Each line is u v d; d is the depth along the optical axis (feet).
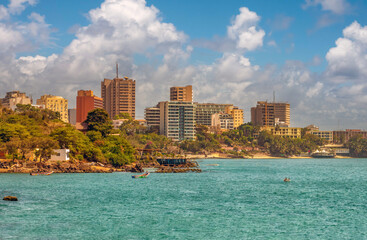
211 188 490.49
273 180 622.54
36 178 542.98
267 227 281.33
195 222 293.43
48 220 291.17
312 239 253.44
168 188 480.23
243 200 394.11
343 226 286.25
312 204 375.45
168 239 250.98
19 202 355.97
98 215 311.27
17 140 643.86
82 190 440.86
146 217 307.58
